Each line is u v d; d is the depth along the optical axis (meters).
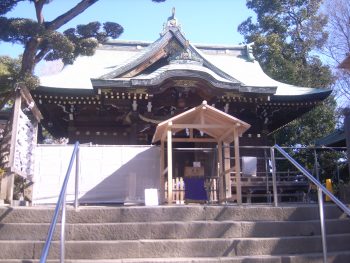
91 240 5.24
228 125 8.48
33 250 4.94
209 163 13.96
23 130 8.27
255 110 15.98
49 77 16.25
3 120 12.74
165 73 13.99
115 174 10.30
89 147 10.39
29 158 9.04
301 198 14.08
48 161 10.23
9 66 11.76
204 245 5.13
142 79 14.05
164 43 15.85
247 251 5.19
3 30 11.15
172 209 5.79
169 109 15.60
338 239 5.59
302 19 28.86
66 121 16.52
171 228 5.41
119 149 10.48
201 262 4.77
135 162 10.44
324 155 20.11
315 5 28.89
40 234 5.29
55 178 10.12
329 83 26.72
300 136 23.64
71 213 5.61
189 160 16.31
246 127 8.40
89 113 16.19
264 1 28.97
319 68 27.06
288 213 6.05
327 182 10.94
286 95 15.68
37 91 14.48
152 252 5.02
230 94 14.88
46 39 11.77
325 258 4.81
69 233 5.27
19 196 8.74
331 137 16.28
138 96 14.59
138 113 15.28
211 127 8.45
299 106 16.34
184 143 16.70
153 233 5.37
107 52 21.58
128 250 4.99
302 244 5.38
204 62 16.19
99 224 5.36
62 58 12.55
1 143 8.14
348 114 9.73
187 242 5.12
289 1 28.78
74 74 17.58
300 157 21.30
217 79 14.41
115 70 15.16
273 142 23.77
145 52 15.66
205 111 8.45
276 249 5.27
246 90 14.84
